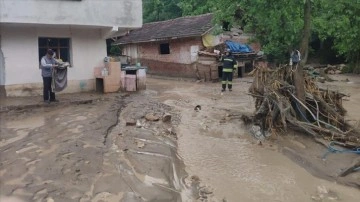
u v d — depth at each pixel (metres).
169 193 6.34
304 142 9.41
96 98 13.89
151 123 10.91
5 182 6.02
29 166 6.71
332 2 10.80
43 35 14.09
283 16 10.61
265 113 10.52
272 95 10.20
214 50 23.47
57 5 13.23
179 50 25.38
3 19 12.17
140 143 8.66
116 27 14.84
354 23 18.30
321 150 8.76
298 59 10.91
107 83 15.48
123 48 31.78
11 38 13.38
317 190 6.88
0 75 13.41
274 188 7.00
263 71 11.16
